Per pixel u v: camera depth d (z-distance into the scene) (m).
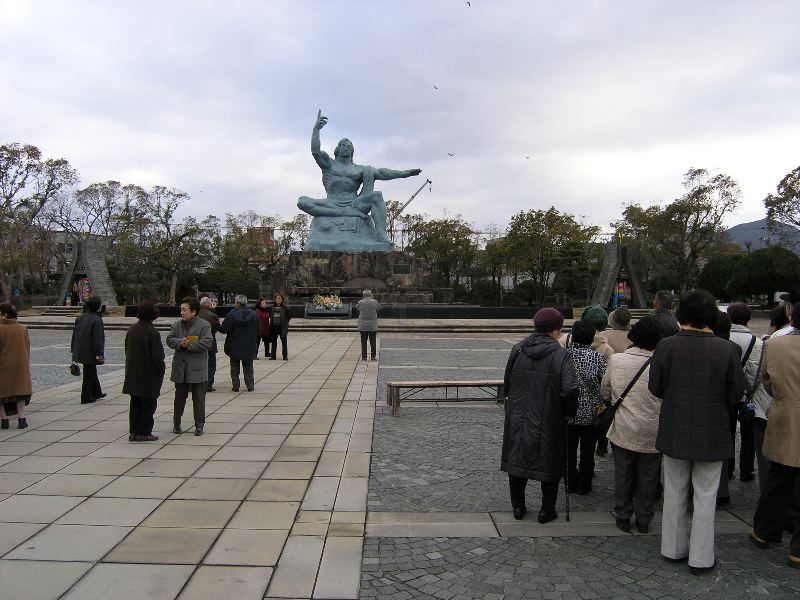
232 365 11.38
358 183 38.91
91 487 5.88
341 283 35.72
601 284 39.16
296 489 5.91
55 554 4.38
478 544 4.78
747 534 5.11
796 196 38.31
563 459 5.16
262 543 4.64
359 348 19.69
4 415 8.29
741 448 6.64
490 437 8.14
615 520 5.36
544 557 4.56
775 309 6.08
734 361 4.37
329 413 9.49
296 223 60.34
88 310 10.27
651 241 52.59
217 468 6.55
